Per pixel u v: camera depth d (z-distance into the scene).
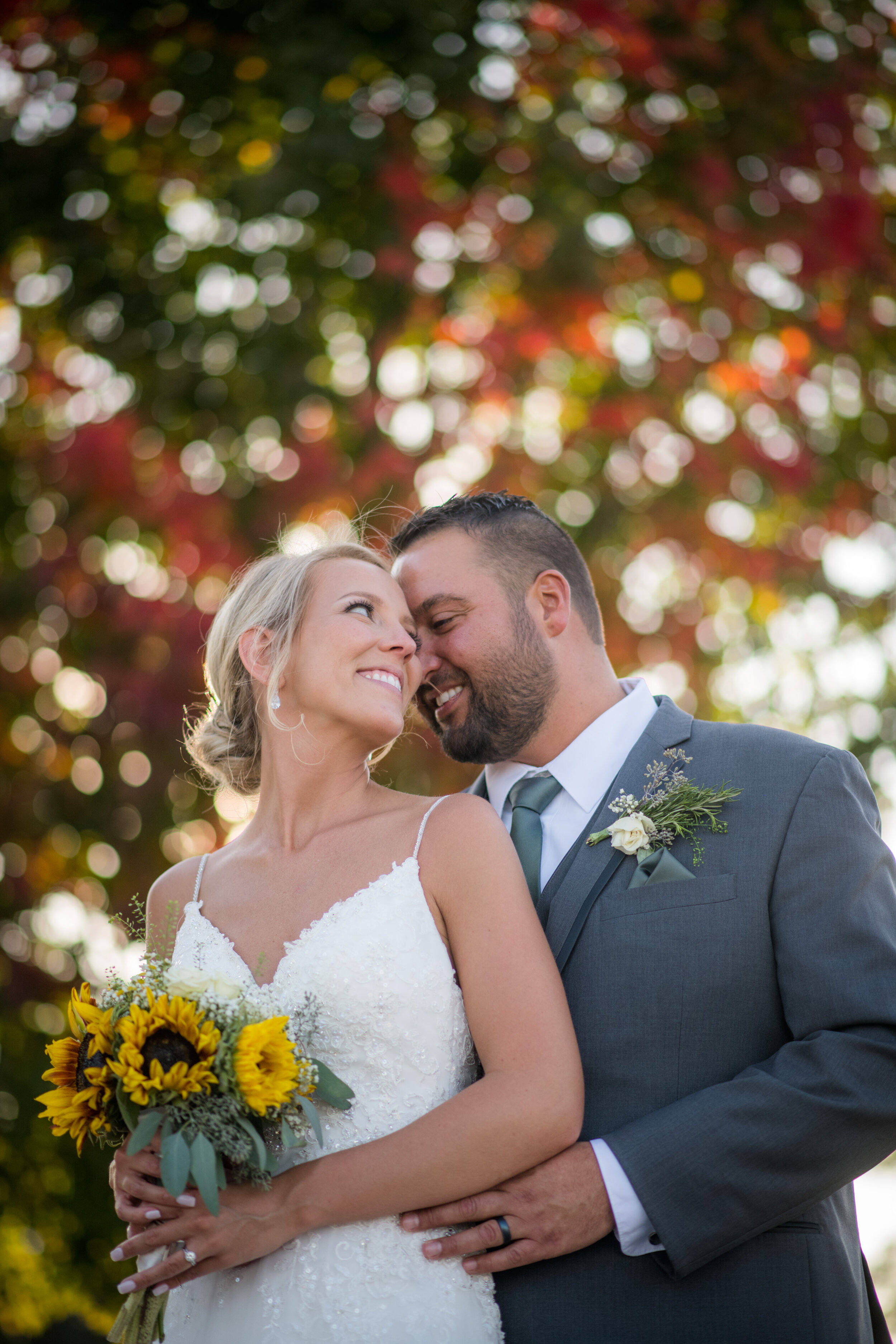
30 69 6.01
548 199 5.88
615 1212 2.63
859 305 6.11
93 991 5.76
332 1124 2.68
